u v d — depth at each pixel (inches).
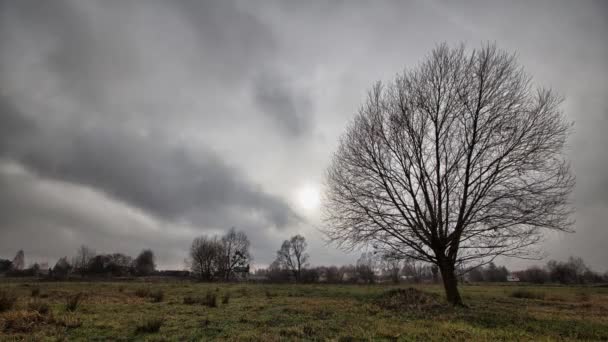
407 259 688.4
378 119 732.0
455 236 636.1
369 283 1989.4
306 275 3435.0
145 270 4547.2
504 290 1379.2
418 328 416.2
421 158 681.0
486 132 638.5
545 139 597.0
